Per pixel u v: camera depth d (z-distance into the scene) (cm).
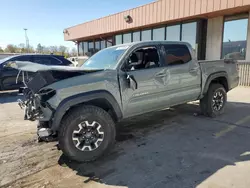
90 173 286
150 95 381
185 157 319
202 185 249
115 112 342
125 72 352
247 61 937
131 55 370
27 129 466
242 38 953
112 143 337
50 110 293
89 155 314
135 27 1318
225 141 372
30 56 944
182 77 430
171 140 384
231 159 309
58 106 291
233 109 578
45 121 305
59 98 292
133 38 1470
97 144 320
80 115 304
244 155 320
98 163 312
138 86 361
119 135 417
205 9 932
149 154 333
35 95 296
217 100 516
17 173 288
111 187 254
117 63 354
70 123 299
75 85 304
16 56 918
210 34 1072
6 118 555
